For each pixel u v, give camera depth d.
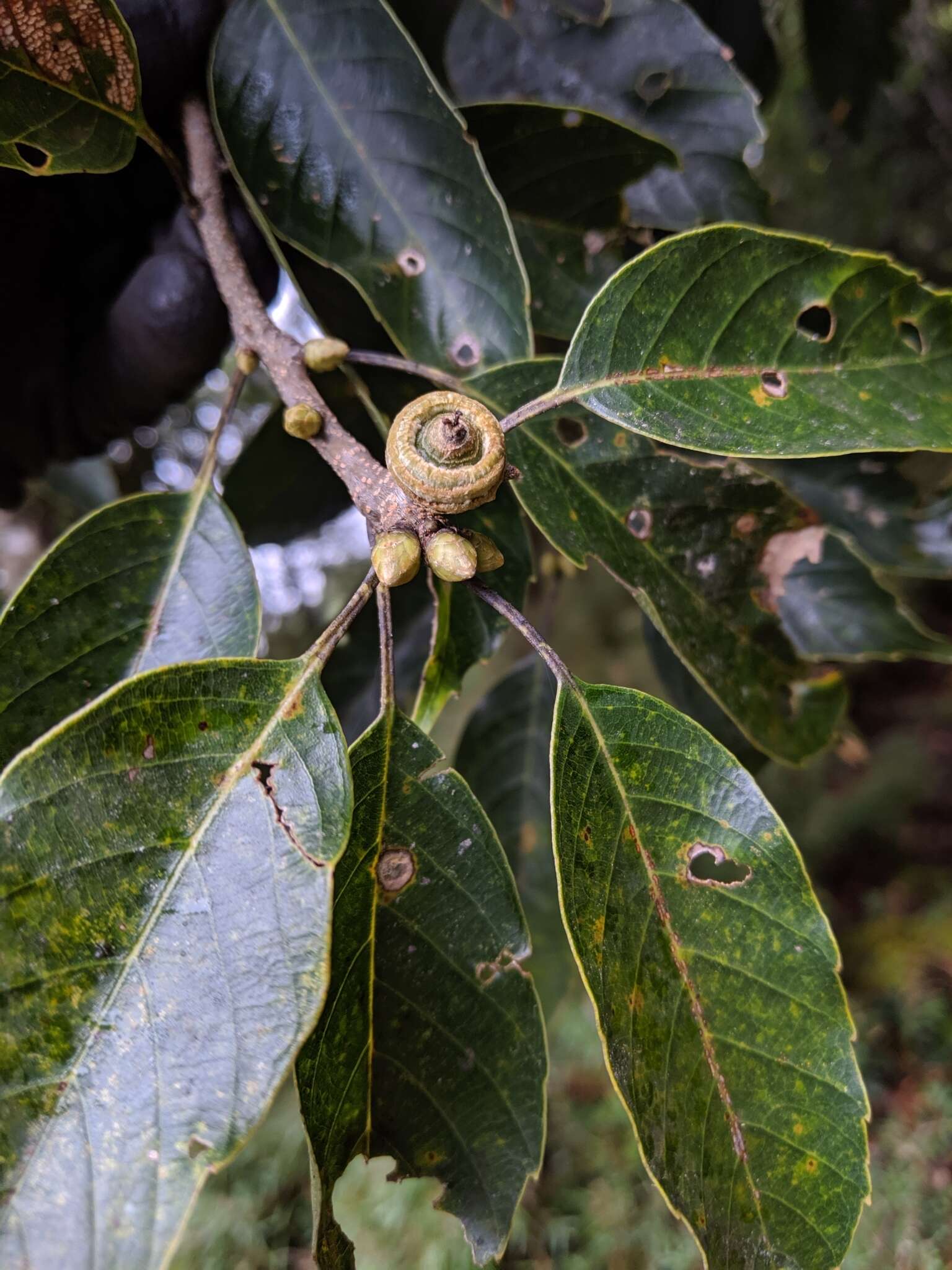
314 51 0.11
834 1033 0.09
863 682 0.89
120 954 0.07
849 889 0.69
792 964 0.09
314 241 0.11
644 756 0.09
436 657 0.11
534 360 0.11
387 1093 0.09
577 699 0.09
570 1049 0.56
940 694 0.85
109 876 0.07
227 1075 0.07
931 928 0.61
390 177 0.11
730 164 0.15
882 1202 0.45
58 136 0.10
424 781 0.09
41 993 0.07
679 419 0.10
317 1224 0.08
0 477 0.17
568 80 0.15
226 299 0.11
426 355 0.12
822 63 0.24
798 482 0.21
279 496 0.17
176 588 0.11
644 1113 0.08
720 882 0.09
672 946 0.09
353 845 0.09
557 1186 0.49
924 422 0.10
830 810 0.72
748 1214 0.08
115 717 0.08
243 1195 0.50
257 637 0.11
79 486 0.25
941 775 0.75
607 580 0.69
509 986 0.10
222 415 0.11
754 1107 0.09
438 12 0.15
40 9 0.09
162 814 0.08
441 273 0.11
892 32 0.23
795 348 0.10
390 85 0.11
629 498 0.13
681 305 0.10
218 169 0.11
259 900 0.07
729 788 0.09
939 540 0.20
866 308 0.10
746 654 0.14
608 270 0.15
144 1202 0.06
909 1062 0.54
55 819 0.07
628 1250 0.46
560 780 0.09
